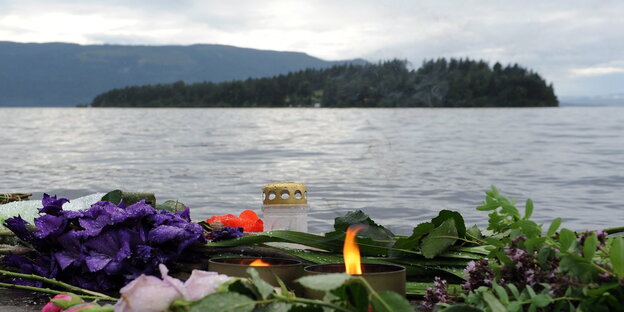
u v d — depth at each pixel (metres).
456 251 1.62
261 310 0.88
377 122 55.78
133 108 176.12
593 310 1.05
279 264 1.30
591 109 119.12
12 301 1.54
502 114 86.19
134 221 1.61
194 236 1.60
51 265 1.59
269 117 80.25
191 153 21.95
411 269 1.60
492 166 16.14
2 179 13.79
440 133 35.69
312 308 0.92
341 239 1.63
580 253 1.09
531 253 1.16
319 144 26.84
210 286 0.90
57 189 12.09
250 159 19.38
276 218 2.29
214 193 11.30
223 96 162.25
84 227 1.59
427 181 12.76
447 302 1.27
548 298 1.05
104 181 13.36
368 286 0.86
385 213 8.55
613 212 8.80
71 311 1.03
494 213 1.38
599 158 18.28
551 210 9.00
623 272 1.03
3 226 1.79
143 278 0.87
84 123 60.25
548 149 22.28
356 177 13.77
